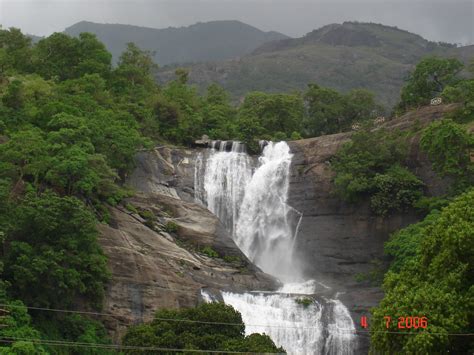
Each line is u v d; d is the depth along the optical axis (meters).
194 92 113.06
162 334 55.03
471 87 88.69
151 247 72.88
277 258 87.19
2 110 78.00
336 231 85.38
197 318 56.69
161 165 88.56
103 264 64.06
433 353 43.31
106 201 75.31
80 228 61.97
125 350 55.00
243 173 92.75
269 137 100.69
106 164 74.56
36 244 60.69
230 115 111.06
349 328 69.75
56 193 67.88
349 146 87.44
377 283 79.12
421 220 80.50
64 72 103.06
